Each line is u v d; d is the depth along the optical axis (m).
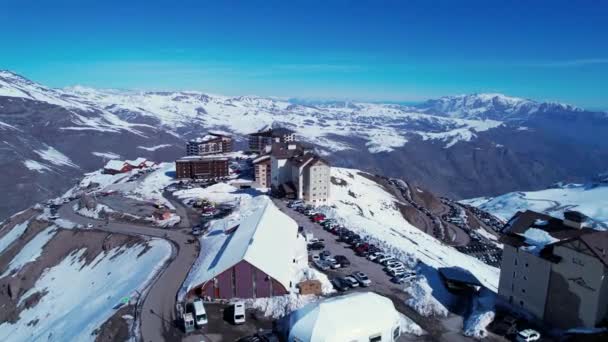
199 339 46.03
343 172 194.75
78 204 133.25
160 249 80.38
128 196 137.75
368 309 46.56
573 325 48.38
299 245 72.38
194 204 121.94
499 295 58.31
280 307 52.75
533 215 59.47
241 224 78.25
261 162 150.62
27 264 97.81
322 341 41.97
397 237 91.50
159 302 55.19
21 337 71.38
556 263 49.59
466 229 152.75
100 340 48.12
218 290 55.16
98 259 90.69
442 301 57.12
